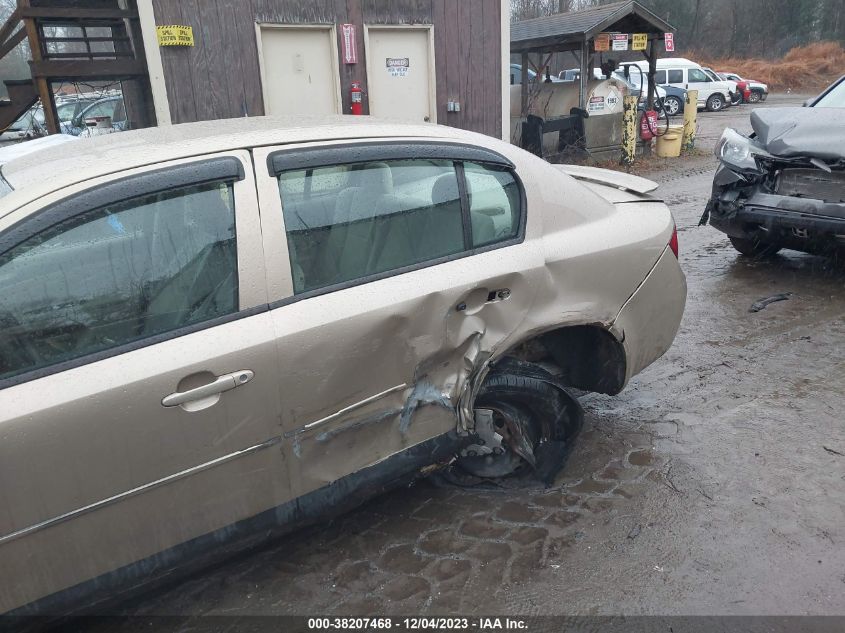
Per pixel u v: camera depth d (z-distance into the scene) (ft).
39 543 6.87
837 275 20.42
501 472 10.99
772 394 13.61
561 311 10.07
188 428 7.38
